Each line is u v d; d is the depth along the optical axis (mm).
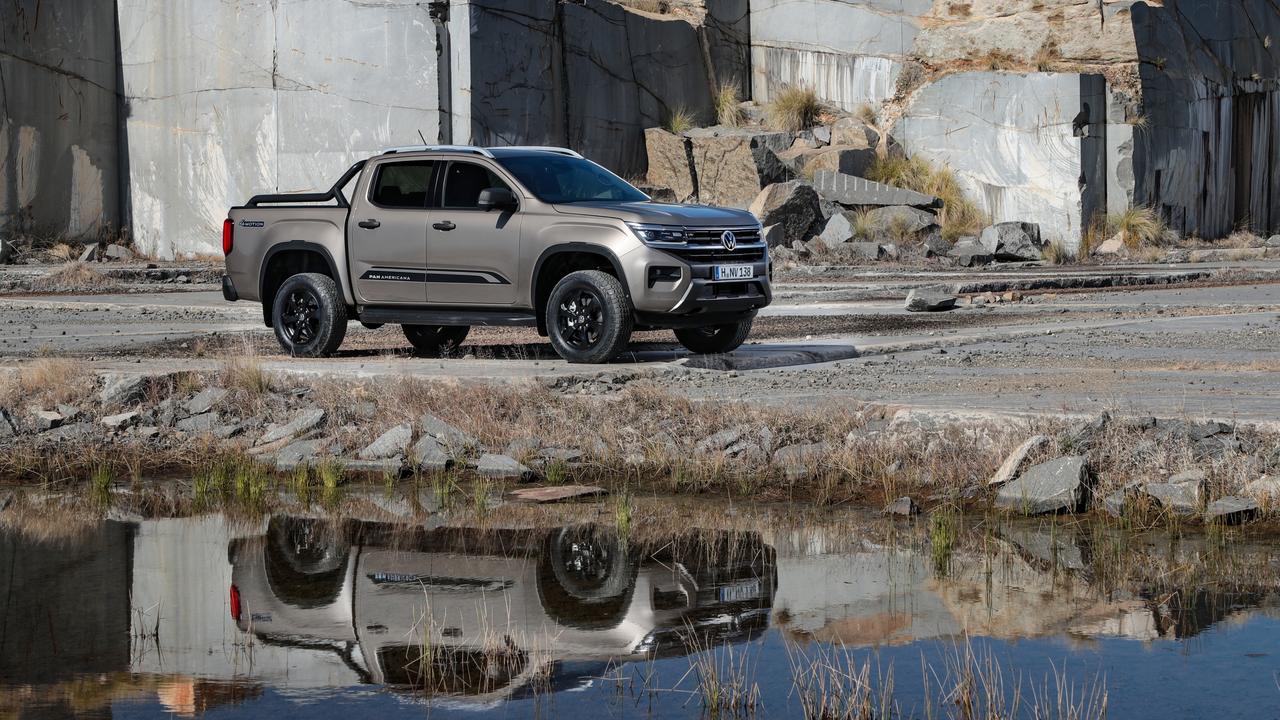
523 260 15641
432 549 8688
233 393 13438
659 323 15305
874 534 9055
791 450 11039
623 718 5352
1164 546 8594
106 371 14062
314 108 39812
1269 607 7090
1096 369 14867
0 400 13695
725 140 43781
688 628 6738
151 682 5832
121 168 42938
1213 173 50688
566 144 42000
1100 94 43875
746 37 50438
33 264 38531
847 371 14875
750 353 16250
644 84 45594
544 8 40938
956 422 10898
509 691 5715
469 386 12930
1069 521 9352
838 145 45625
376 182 16750
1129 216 43375
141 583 7770
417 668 6043
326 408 12906
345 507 10133
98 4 42125
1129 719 5301
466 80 38344
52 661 6168
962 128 44969
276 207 17344
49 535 9203
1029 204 43625
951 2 47531
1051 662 6090
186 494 10789
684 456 11188
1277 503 9211
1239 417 10586
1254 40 54062
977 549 8578
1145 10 45406
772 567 8109
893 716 5352
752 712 5422
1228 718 5309
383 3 38781
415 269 16281
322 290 16734
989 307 25094
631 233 15078
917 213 41531
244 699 5586
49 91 40844
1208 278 33656
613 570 8055
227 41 40875
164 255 42219
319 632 6684
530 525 9406
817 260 38344
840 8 48938
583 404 12375
